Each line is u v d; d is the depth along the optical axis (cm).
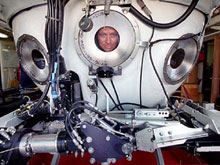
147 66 92
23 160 76
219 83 372
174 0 83
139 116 89
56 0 73
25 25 92
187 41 95
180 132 81
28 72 106
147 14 83
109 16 80
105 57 85
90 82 84
